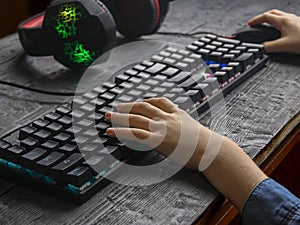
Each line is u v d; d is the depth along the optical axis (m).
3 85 0.96
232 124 0.80
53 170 0.64
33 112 0.86
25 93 0.93
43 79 0.98
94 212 0.62
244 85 0.93
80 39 0.99
